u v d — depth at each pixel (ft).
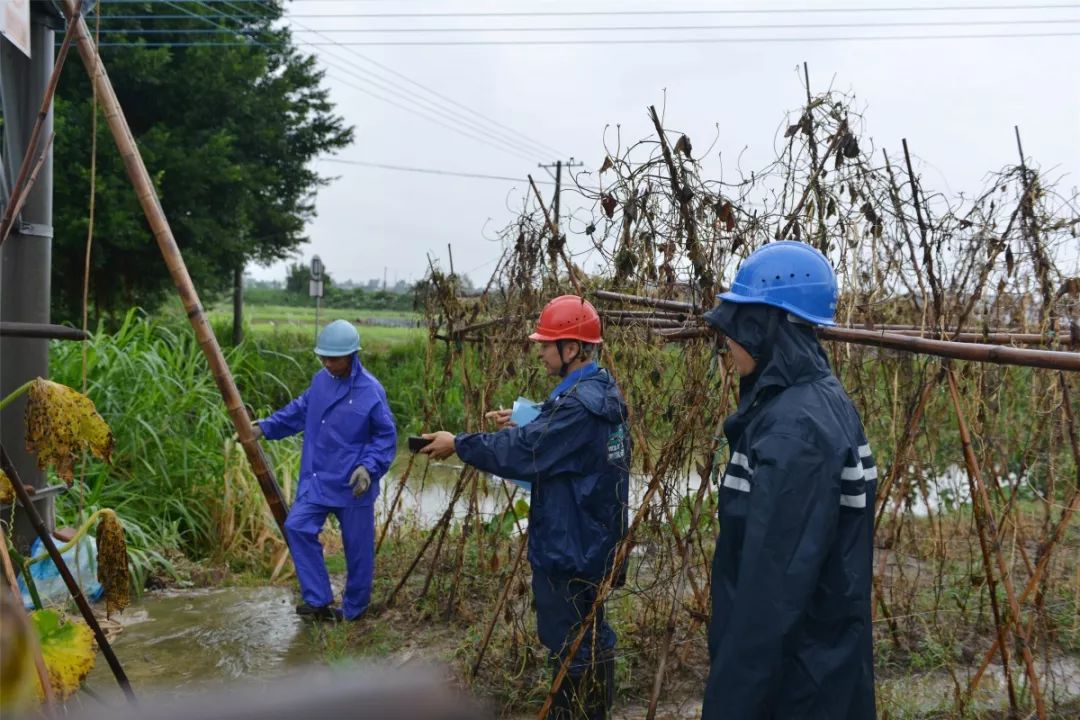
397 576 20.13
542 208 13.24
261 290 161.17
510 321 16.55
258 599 19.51
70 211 45.03
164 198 49.90
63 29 16.75
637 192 11.17
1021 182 14.16
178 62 52.08
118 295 53.36
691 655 15.44
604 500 11.81
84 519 19.81
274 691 1.34
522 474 11.62
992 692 14.10
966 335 13.21
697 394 11.38
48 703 5.19
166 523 22.85
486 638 14.25
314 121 62.03
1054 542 12.59
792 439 6.89
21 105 16.07
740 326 7.66
